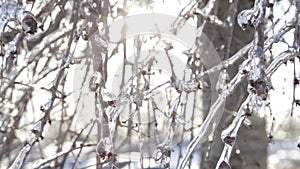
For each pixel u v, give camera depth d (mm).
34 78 3707
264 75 1989
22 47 3818
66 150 3100
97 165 2662
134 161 3000
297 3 2338
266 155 4281
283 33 2387
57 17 3408
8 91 4012
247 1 3643
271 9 2734
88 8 2211
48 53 3604
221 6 3320
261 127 4250
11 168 2236
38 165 3020
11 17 1993
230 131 2145
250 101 2158
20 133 4105
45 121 2330
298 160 8594
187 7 2936
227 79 2773
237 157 4219
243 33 3676
